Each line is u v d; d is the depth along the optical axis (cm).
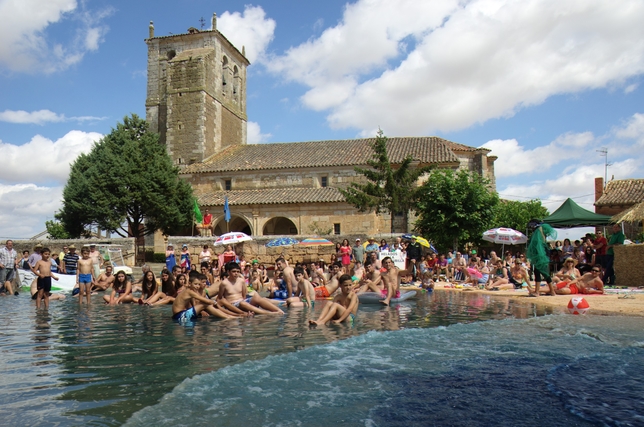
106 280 1848
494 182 4553
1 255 1741
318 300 1380
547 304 1172
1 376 487
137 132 4297
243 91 5359
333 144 4372
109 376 488
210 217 3681
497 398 425
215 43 4697
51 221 5950
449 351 617
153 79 4850
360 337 712
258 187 3994
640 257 1677
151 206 3662
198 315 983
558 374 504
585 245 1897
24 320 962
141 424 356
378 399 423
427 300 1327
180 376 489
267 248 2664
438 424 365
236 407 398
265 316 1009
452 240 2931
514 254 3162
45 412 380
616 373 507
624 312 988
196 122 4438
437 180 3003
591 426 360
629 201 3438
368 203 3077
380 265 1850
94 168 3684
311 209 3559
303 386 459
